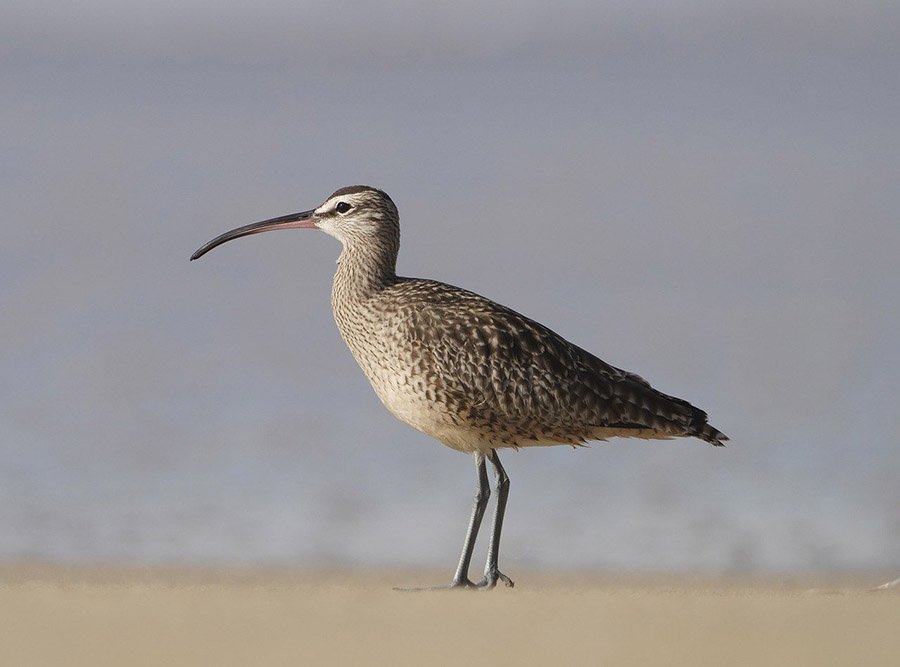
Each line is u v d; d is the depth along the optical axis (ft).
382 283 40.93
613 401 39.37
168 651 22.33
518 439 39.37
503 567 45.01
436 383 38.65
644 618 26.09
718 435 40.19
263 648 22.63
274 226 44.62
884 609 27.50
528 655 22.34
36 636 23.52
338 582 40.09
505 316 39.24
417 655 22.25
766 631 24.52
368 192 41.75
